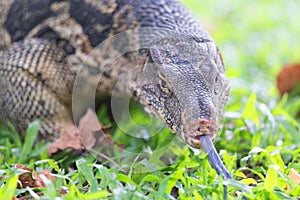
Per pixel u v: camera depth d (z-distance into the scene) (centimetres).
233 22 1511
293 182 600
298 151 689
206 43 676
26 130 761
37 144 741
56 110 750
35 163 639
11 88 755
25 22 779
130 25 725
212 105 603
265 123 781
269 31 1416
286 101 960
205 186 573
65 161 720
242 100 930
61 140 737
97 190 574
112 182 569
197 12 1543
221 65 677
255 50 1282
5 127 821
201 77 630
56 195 573
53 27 762
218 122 612
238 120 804
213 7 1620
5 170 621
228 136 759
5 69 759
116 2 743
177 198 594
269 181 577
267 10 1575
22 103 751
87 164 607
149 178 601
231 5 1638
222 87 648
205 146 584
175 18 728
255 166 698
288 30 1431
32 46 760
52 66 753
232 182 560
